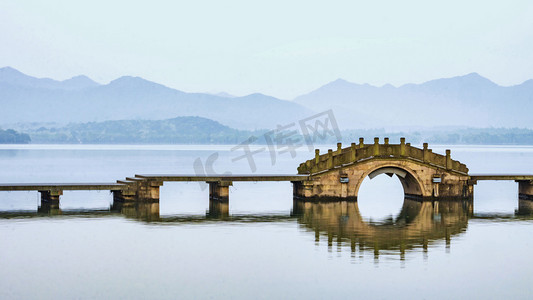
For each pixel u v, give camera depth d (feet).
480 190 235.61
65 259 109.60
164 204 180.24
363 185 261.24
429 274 102.06
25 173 310.65
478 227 140.97
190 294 92.63
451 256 112.88
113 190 184.44
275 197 203.72
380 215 158.71
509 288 95.55
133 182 182.39
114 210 164.76
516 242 124.36
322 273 102.53
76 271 102.78
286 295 92.53
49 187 170.91
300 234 131.34
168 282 97.76
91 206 172.96
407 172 189.88
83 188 174.40
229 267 105.70
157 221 147.02
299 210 167.43
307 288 95.35
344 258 111.24
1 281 97.30
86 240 124.16
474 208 174.19
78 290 93.66
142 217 152.97
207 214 159.22
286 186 248.93
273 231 134.92
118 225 140.67
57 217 151.64
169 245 120.47
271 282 98.07
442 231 135.74
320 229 137.39
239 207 175.22
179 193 215.51
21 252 114.01
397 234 131.95
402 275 101.50
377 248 118.62
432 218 154.40
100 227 138.00
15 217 151.12
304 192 186.09
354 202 185.37
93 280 98.32
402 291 94.22
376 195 213.87
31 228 136.15
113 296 91.40
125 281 98.07
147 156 554.87
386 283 97.50
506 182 275.18
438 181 187.73
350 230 136.56
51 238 125.70
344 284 97.04
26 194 208.33
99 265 106.22
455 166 191.42
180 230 135.23
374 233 133.08
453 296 92.22
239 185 253.44
